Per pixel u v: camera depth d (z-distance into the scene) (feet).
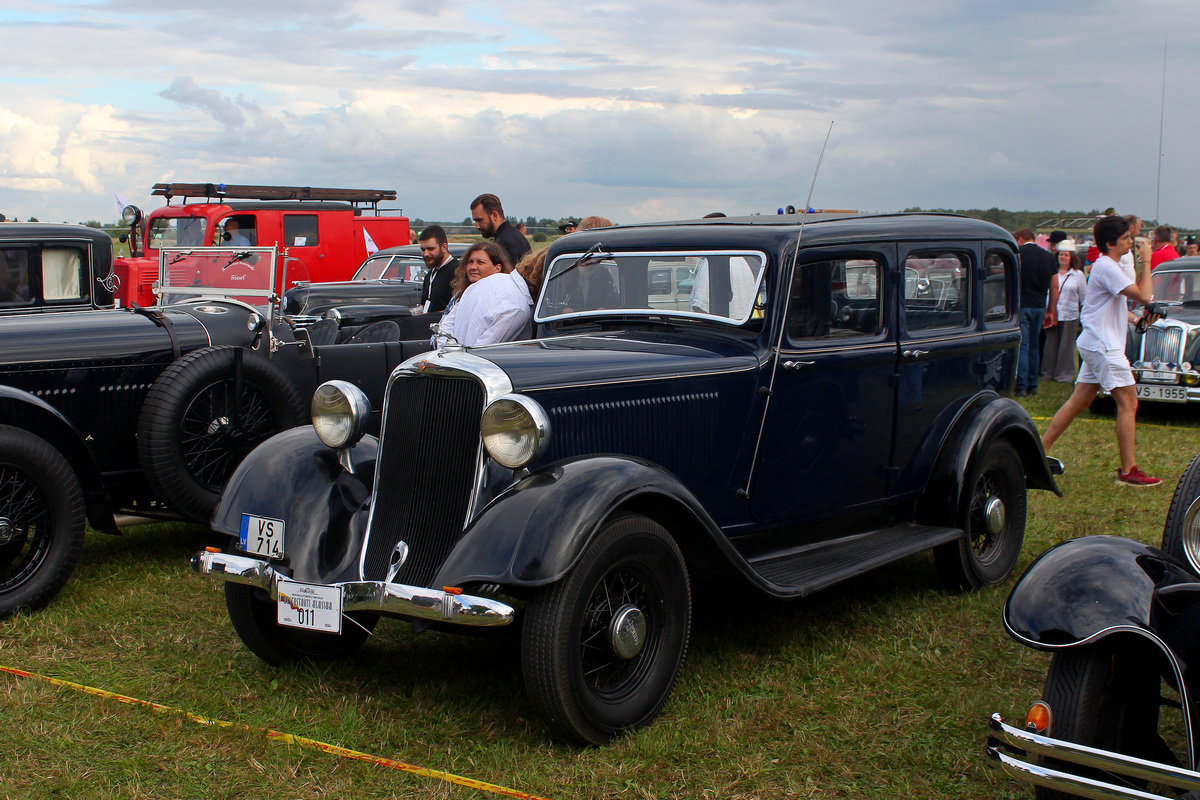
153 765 9.70
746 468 12.71
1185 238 57.06
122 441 16.71
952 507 14.64
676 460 11.93
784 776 9.57
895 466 14.56
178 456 15.70
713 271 13.23
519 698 11.26
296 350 17.99
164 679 11.82
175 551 17.37
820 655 12.42
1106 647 8.21
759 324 12.82
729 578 11.37
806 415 13.25
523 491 9.96
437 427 10.62
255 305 18.70
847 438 13.83
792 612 14.11
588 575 9.69
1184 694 7.74
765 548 13.39
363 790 9.26
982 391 16.07
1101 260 21.08
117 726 10.43
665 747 9.98
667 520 11.01
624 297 14.03
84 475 15.10
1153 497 20.24
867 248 13.84
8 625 13.44
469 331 17.01
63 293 21.38
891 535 14.42
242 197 48.21
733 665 12.18
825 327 13.46
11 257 20.53
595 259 14.37
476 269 17.69
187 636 13.19
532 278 17.62
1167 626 8.29
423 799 9.11
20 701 10.99
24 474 13.78
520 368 10.68
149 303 37.88
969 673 12.00
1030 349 33.71
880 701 11.19
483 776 9.53
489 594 10.09
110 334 16.48
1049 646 8.06
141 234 45.06
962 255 15.64
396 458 10.94
